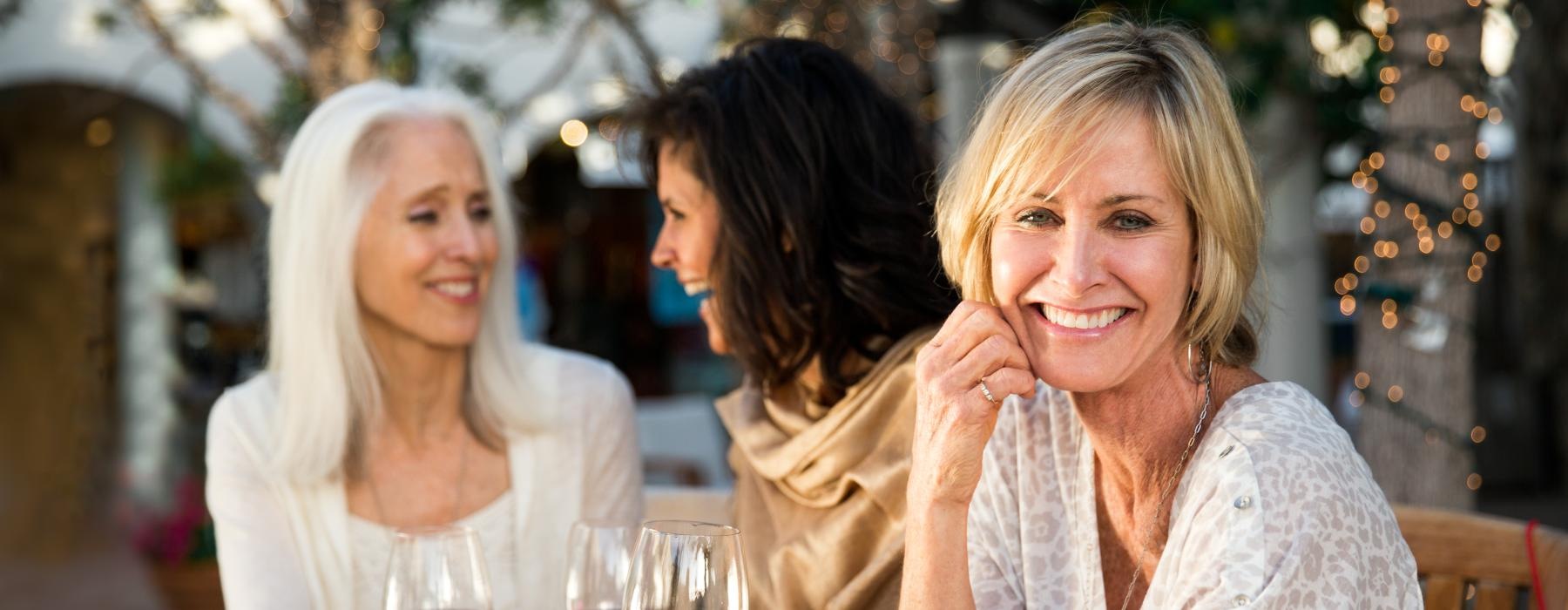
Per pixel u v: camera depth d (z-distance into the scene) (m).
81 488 7.52
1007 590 1.48
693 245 1.92
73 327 8.81
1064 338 1.28
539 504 2.11
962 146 1.41
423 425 2.07
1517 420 7.25
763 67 1.87
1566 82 6.36
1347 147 4.63
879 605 1.71
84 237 9.16
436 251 1.95
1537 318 6.90
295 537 2.00
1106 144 1.21
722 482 4.92
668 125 1.88
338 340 1.96
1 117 9.17
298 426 1.94
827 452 1.78
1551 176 6.65
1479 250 3.09
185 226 8.76
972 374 1.32
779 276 1.84
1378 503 1.21
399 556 1.38
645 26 5.09
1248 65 4.13
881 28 4.53
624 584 1.50
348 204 1.93
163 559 3.85
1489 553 1.72
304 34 3.65
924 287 1.83
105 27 4.11
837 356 1.84
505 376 2.09
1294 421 1.25
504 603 2.03
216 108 6.56
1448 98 3.07
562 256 13.16
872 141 1.86
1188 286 1.28
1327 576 1.16
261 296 2.62
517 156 5.67
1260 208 1.26
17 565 6.25
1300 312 4.27
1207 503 1.24
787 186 1.82
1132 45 1.25
